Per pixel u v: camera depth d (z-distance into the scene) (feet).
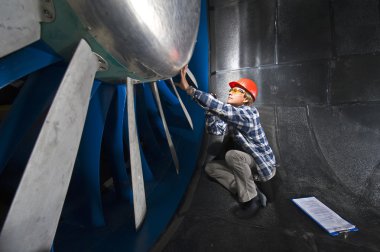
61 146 3.85
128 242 7.65
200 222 9.30
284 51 16.10
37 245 3.70
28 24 3.66
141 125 11.68
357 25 14.70
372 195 11.13
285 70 16.01
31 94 5.03
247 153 10.62
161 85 12.55
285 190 11.69
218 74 16.79
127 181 10.00
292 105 15.57
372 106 14.06
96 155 7.76
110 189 10.84
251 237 8.61
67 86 3.87
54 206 3.91
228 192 11.40
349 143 13.66
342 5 15.01
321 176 12.59
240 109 9.86
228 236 8.64
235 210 10.16
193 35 6.16
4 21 3.23
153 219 8.89
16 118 4.94
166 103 13.99
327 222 9.18
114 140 8.90
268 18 16.42
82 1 3.81
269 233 8.80
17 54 4.25
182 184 11.32
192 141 13.92
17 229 3.29
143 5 4.35
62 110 3.79
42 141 3.45
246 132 10.15
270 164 10.64
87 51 4.32
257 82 16.53
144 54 4.91
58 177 3.89
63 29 4.14
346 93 14.61
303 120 15.03
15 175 5.33
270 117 15.72
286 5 16.06
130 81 6.26
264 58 16.49
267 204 10.62
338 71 14.92
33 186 3.40
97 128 7.51
